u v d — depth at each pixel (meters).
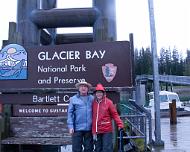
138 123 8.12
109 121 5.31
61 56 6.52
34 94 6.57
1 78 6.66
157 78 8.18
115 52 6.38
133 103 8.45
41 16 8.93
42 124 6.54
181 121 16.38
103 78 6.37
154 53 8.22
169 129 12.41
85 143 5.40
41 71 6.57
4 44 7.27
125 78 6.32
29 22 9.00
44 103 6.54
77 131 5.34
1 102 6.62
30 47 6.62
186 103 37.03
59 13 8.86
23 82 6.60
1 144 6.28
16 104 6.63
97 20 8.80
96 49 6.42
